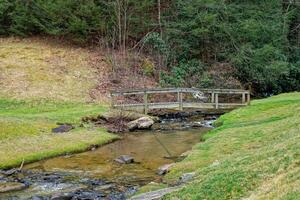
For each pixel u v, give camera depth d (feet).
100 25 128.67
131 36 135.74
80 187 52.08
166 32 133.69
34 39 132.26
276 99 101.91
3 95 100.99
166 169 55.93
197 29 129.70
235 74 134.31
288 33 152.56
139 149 69.87
